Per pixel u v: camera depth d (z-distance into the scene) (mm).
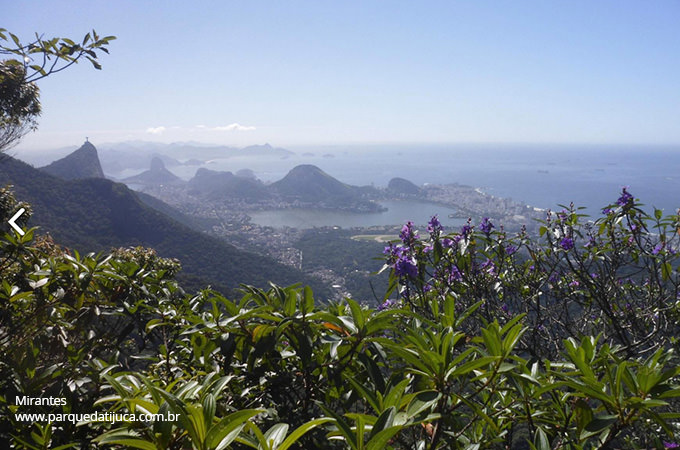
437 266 3592
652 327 3791
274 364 1691
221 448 804
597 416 1076
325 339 1525
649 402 957
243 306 1783
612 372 1189
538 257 3791
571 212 3650
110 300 2461
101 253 2541
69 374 1692
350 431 827
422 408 981
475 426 1575
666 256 3404
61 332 2182
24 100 4129
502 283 3732
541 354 3494
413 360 1087
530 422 1386
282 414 1593
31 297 2361
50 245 3205
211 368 1748
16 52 2975
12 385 1673
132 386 1204
